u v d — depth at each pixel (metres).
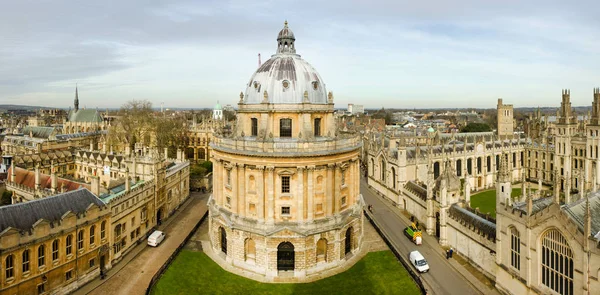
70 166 137.00
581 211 51.59
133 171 91.50
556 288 48.75
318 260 69.25
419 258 68.38
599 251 42.38
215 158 74.94
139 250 78.00
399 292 61.44
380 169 123.38
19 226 55.72
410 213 100.81
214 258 73.50
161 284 63.31
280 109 69.69
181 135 178.88
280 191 67.19
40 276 56.50
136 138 154.88
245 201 69.06
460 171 126.88
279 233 65.69
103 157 123.62
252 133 73.88
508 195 58.41
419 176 110.94
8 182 97.38
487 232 65.38
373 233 86.94
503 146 138.38
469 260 70.56
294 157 65.50
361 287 63.12
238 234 69.00
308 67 75.69
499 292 59.62
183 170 111.94
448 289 61.47
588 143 115.62
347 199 74.69
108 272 68.31
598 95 113.06
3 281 51.78
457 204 79.31
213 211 75.12
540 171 140.00
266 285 63.94
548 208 49.06
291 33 78.94
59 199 63.38
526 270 53.06
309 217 67.38
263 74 73.62
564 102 126.00
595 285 43.09
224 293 61.56
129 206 77.00
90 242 65.19
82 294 60.62
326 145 68.12
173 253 72.62
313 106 70.94
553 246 48.97
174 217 99.19
